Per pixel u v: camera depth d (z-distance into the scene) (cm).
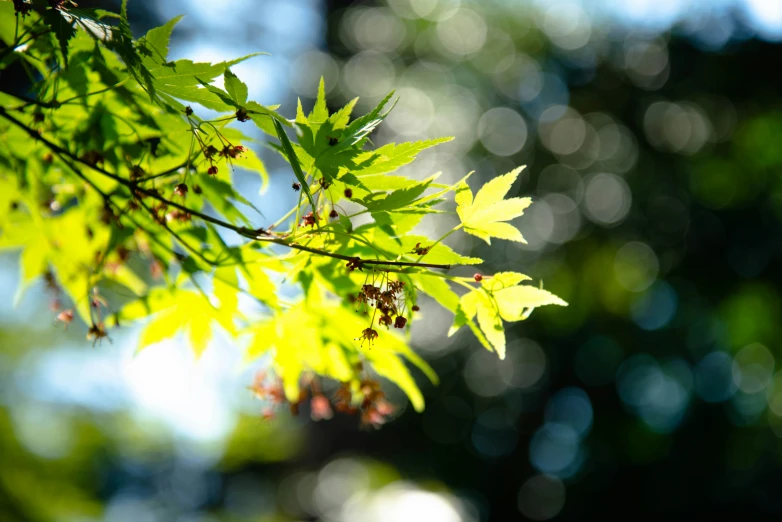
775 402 1506
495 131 1530
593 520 1536
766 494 1461
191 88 221
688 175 1495
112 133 268
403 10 1634
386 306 237
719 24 1487
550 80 1571
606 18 1565
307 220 237
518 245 1445
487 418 1559
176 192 261
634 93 1525
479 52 1599
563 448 1599
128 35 219
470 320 249
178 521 1460
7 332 939
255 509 1474
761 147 1487
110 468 1305
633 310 1508
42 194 299
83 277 321
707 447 1491
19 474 646
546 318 1491
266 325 315
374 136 1540
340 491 1397
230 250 277
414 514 1224
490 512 1563
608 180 1516
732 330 1507
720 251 1470
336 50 1653
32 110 261
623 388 1523
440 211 232
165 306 309
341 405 335
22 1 218
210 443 1166
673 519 1488
